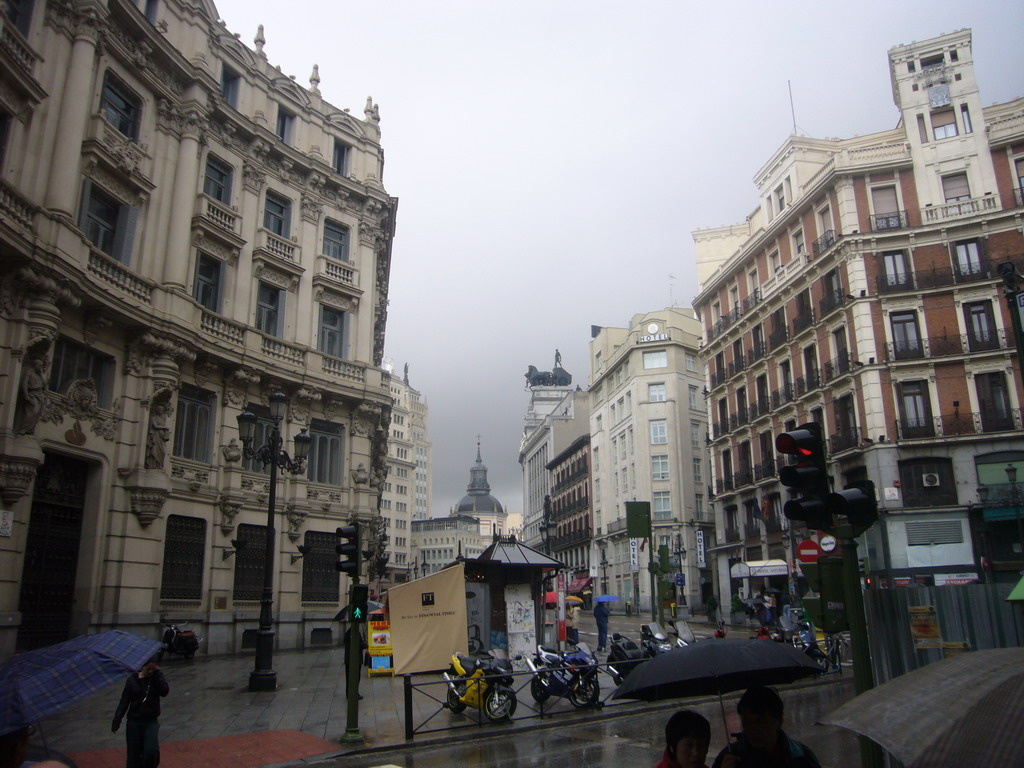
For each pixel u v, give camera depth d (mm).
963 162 34125
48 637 18453
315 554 27047
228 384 24641
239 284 25672
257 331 25625
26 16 18266
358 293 30078
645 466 61844
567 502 84250
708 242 51531
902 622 13773
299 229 28484
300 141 29266
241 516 24594
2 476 16312
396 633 17453
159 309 21844
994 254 32812
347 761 10547
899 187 34969
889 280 33906
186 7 24703
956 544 30750
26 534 17125
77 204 19094
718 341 47219
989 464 31000
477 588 20016
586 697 14125
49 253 17141
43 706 5398
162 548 21594
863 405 33562
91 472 20016
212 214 24828
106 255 19797
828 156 40750
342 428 29078
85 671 5922
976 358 32000
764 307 41875
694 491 61781
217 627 23141
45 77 18438
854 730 3451
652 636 18828
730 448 45594
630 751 10898
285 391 26734
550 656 14344
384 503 127188
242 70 27109
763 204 43781
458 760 10461
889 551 31391
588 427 92812
